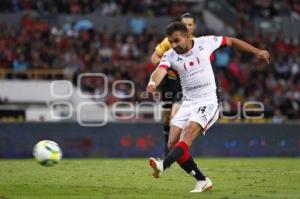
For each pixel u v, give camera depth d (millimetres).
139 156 66938
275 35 110250
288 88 90500
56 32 95438
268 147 68562
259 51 32281
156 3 108000
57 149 33094
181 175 40562
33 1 104000
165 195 30906
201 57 31719
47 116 77250
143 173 41875
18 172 42562
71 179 38250
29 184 35531
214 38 32156
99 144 66625
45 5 103938
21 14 102375
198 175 32438
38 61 88812
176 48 31391
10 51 90062
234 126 67812
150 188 34031
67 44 92562
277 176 40750
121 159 62438
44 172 42531
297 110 81562
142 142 67062
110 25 103625
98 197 30109
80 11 104625
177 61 31750
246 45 32375
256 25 112500
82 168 45562
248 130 68188
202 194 31359
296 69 96312
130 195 30922
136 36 96938
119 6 106625
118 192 32188
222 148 67500
